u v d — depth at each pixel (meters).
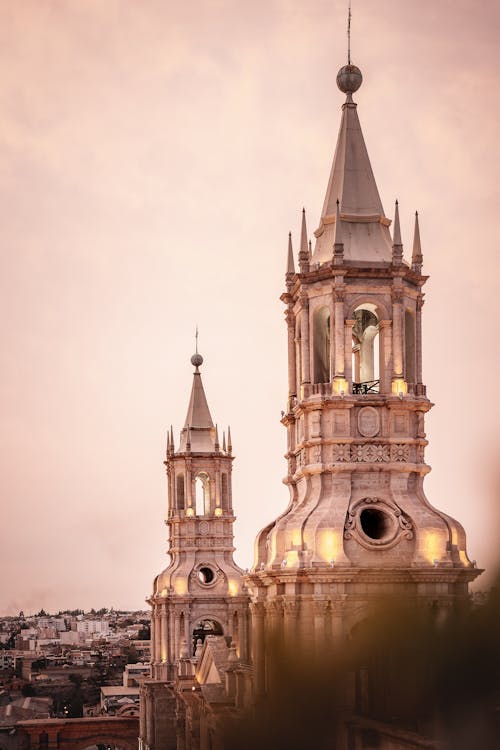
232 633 159.75
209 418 167.50
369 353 92.19
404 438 82.50
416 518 80.44
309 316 85.06
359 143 88.44
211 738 101.31
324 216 87.44
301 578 78.81
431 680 59.06
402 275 83.62
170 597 159.88
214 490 164.25
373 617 70.31
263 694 82.06
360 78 89.25
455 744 56.47
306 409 83.56
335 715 70.06
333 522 79.69
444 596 78.06
